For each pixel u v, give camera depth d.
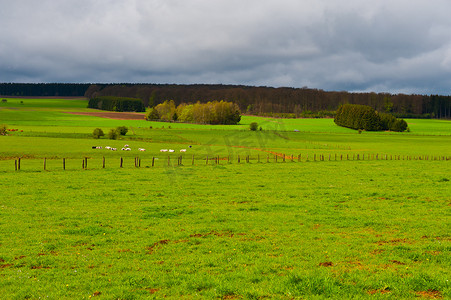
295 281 13.34
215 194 33.09
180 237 19.91
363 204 28.36
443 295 12.09
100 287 13.44
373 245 18.00
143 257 16.73
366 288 12.88
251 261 15.93
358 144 113.62
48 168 51.44
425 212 25.31
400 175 45.50
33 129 132.88
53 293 12.84
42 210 26.06
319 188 36.12
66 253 17.27
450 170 51.28
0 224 22.33
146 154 77.12
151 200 30.34
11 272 14.82
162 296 12.56
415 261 15.59
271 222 22.94
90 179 41.28
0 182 38.34
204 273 14.62
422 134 163.12
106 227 21.83
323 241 18.88
